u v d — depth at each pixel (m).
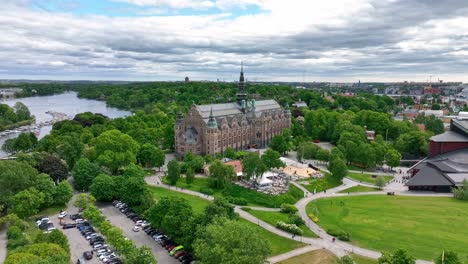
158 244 118.50
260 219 138.38
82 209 143.50
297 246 116.19
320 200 164.75
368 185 191.38
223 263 80.25
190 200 158.00
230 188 172.00
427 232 127.31
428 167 189.75
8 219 123.69
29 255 86.56
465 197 165.00
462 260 105.69
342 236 121.50
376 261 106.19
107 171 186.88
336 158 198.12
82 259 106.00
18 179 138.12
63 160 197.12
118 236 109.44
